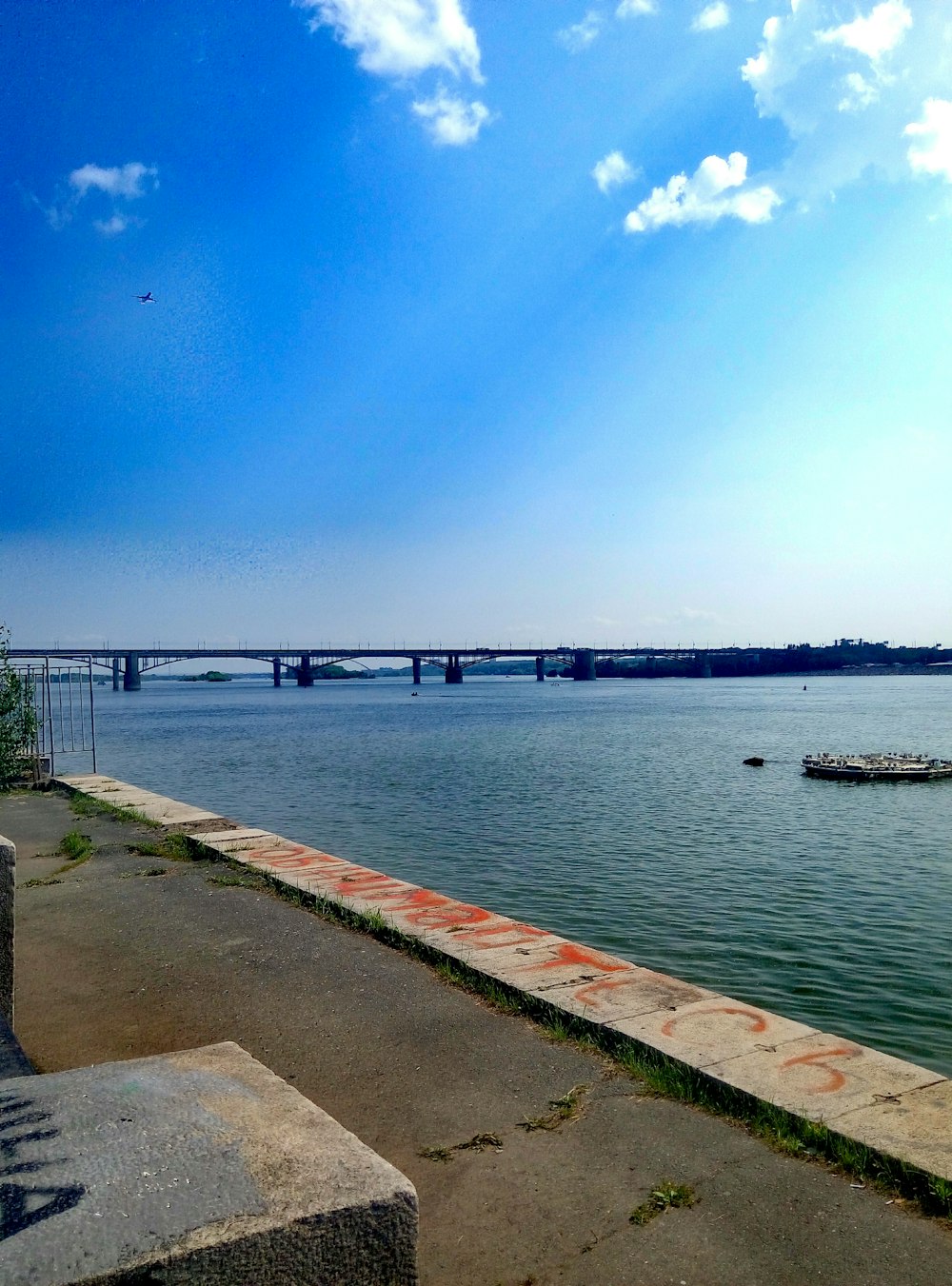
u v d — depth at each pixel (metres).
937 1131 3.91
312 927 7.98
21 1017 5.95
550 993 5.86
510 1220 3.48
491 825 21.95
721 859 17.81
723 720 73.69
